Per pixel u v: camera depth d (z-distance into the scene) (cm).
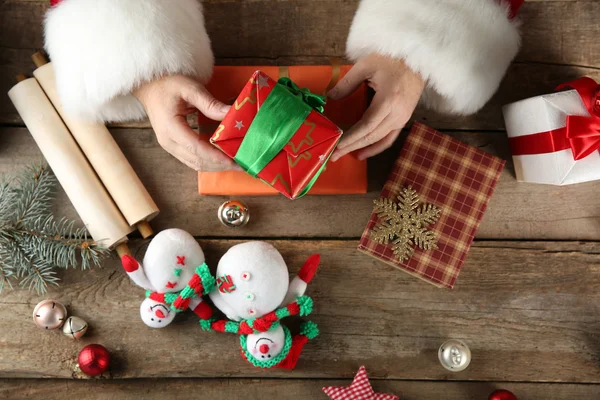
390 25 81
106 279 95
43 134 91
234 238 96
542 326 97
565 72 98
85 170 92
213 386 96
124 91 82
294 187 75
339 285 97
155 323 89
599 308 97
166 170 96
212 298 90
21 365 94
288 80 75
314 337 96
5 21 96
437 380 97
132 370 95
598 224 98
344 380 96
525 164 94
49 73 91
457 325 97
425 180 92
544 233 98
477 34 81
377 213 91
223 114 79
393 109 83
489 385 97
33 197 90
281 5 98
